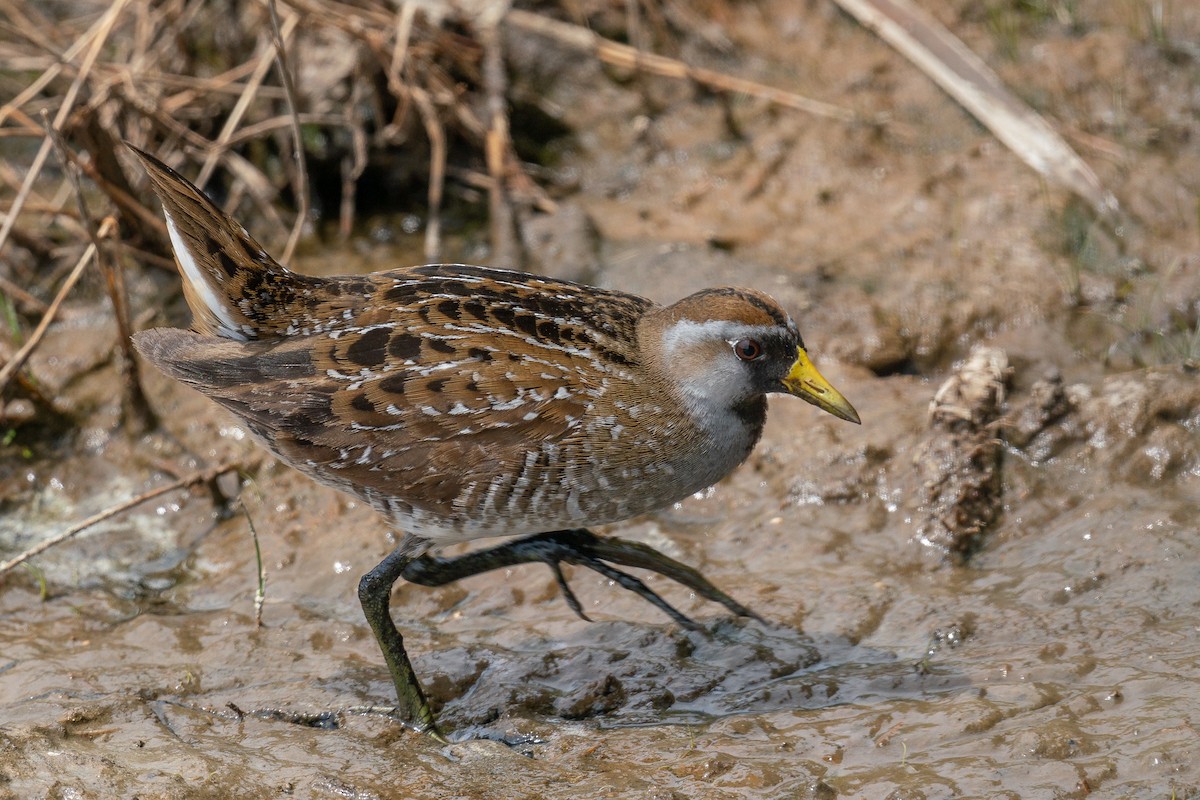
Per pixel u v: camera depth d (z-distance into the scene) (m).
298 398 8.69
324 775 8.16
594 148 14.48
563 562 10.23
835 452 10.93
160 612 10.20
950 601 9.53
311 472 9.00
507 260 13.11
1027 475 10.59
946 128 14.20
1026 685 8.55
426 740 8.65
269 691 9.16
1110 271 12.43
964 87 14.36
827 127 14.30
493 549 9.55
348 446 8.74
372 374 8.67
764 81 14.91
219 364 8.77
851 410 8.96
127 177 13.23
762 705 8.77
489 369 8.66
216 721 8.86
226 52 14.42
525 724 8.73
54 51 13.31
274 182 14.14
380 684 9.24
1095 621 9.13
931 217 13.22
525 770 8.20
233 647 9.70
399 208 14.15
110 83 12.84
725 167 14.11
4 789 8.02
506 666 9.30
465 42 14.34
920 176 13.69
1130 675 8.52
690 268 12.84
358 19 13.85
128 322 11.45
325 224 13.99
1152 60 14.33
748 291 9.09
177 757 8.38
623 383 8.83
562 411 8.66
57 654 9.68
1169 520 9.92
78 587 10.51
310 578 10.42
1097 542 9.91
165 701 9.08
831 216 13.45
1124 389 10.88
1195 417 10.66
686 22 15.28
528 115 14.63
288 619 10.01
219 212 8.75
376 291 8.91
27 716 8.81
